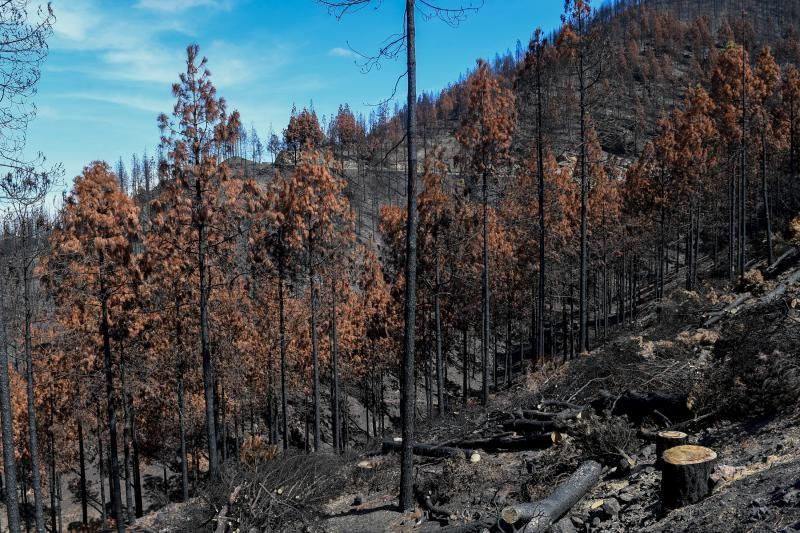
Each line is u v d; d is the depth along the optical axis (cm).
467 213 2503
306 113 6162
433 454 1155
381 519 885
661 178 3538
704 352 1142
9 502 1095
